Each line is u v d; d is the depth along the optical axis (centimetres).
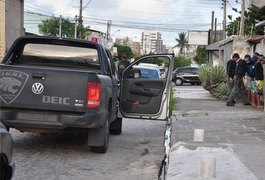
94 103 775
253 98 1569
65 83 770
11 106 771
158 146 924
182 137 889
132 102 1016
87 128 806
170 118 1135
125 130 1145
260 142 827
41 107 769
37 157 786
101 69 891
